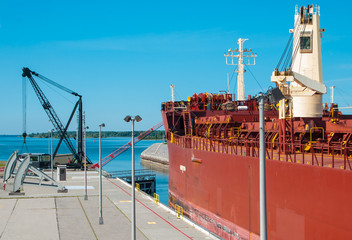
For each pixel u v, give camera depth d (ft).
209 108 217.77
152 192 275.39
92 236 116.16
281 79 111.55
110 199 174.09
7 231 121.60
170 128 230.07
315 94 131.75
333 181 85.15
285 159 107.86
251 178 114.73
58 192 189.67
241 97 237.66
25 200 171.73
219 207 136.67
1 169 297.94
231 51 238.48
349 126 112.06
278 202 103.55
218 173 137.49
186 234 116.16
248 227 116.67
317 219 89.56
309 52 133.18
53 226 127.54
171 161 209.77
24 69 305.53
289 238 98.99
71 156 338.13
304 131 118.73
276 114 204.03
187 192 173.17
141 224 128.77
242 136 155.12
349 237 80.89
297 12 135.85
